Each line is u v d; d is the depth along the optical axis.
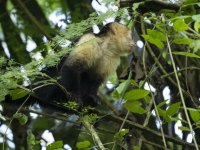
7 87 8.71
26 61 13.71
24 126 13.62
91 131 9.20
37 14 14.65
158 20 9.74
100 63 13.06
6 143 13.52
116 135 9.18
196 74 13.24
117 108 13.76
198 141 11.55
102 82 13.25
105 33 13.45
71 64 12.16
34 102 12.05
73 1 14.25
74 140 12.59
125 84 9.44
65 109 11.79
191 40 9.03
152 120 12.73
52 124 14.25
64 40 9.27
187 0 10.44
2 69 9.20
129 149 10.62
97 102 13.05
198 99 13.24
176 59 12.74
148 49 11.92
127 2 10.98
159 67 11.65
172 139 10.83
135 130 10.96
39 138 13.46
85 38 12.80
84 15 14.00
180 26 8.88
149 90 9.59
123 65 14.36
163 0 11.45
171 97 12.60
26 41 14.30
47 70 11.72
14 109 11.95
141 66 11.37
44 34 13.92
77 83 12.05
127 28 13.56
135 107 9.35
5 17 14.29
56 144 8.62
